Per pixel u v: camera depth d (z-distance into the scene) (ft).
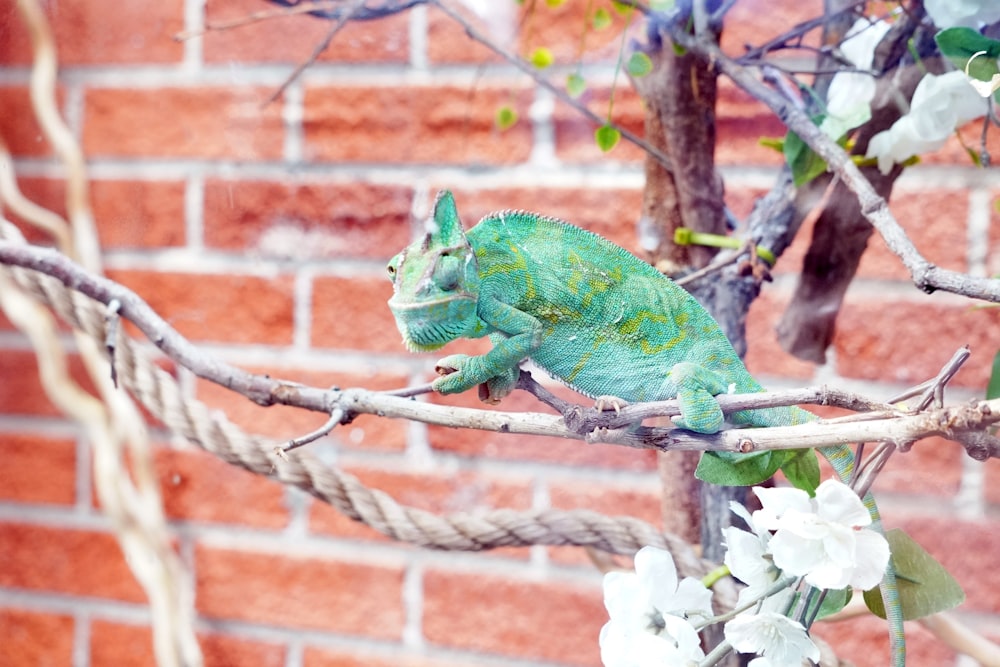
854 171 6.48
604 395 6.45
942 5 6.52
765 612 6.25
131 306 6.66
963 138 7.10
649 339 6.49
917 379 7.17
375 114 7.56
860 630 7.29
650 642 6.31
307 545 7.73
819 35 7.02
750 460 6.36
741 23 7.08
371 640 7.70
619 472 7.47
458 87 7.50
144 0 7.65
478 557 7.64
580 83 7.09
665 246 6.86
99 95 7.72
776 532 6.25
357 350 7.59
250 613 7.77
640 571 6.41
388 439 7.63
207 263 7.70
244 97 7.63
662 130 6.82
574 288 6.46
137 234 7.73
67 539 7.89
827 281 6.93
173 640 7.64
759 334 7.27
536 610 7.59
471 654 7.63
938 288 6.27
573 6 7.34
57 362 7.72
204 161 7.68
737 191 7.18
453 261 6.22
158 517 7.68
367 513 6.98
